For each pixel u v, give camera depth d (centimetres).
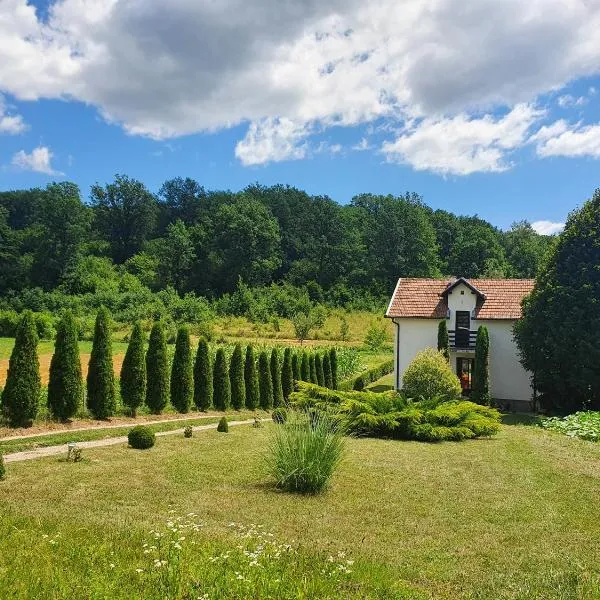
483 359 2672
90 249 9706
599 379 2361
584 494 1088
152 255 9381
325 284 8719
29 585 516
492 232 9425
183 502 927
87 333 5153
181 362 2172
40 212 8506
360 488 1095
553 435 1983
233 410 2420
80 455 1258
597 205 2550
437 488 1113
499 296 3009
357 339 5572
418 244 8575
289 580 568
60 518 776
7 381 1593
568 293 2434
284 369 2761
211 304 7381
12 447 1366
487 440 1822
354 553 711
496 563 705
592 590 606
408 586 613
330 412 1678
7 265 7869
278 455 1087
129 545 659
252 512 888
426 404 1972
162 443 1523
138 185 10144
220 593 518
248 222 8600
